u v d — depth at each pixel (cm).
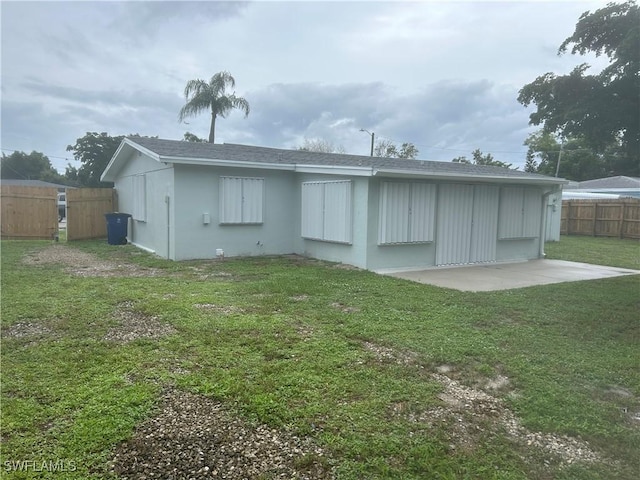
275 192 1186
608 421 315
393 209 956
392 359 423
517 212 1179
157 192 1147
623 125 733
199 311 578
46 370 378
